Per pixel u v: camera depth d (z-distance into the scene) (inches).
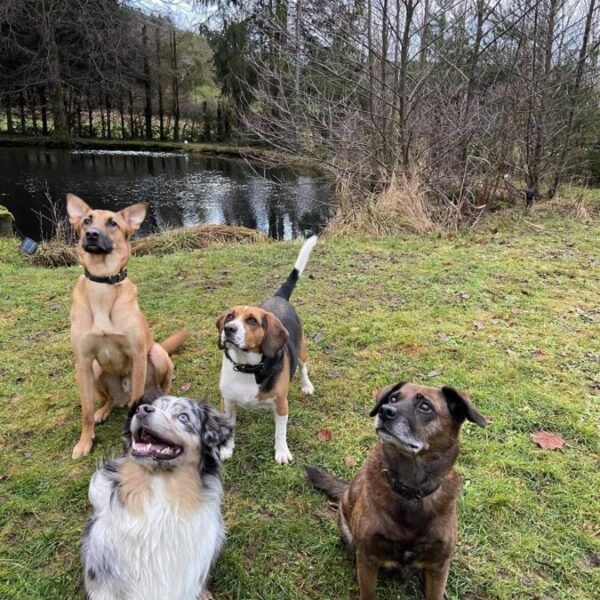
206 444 39.7
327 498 50.6
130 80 474.0
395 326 85.3
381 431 36.6
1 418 62.7
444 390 38.8
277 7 195.3
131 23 418.6
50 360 76.4
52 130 474.9
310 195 248.7
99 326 57.0
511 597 40.8
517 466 53.5
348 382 70.1
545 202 169.2
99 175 326.3
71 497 50.3
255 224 214.4
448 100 158.6
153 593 37.1
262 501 50.3
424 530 36.7
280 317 62.6
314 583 42.0
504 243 131.2
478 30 155.8
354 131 160.7
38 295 100.8
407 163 159.0
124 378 64.6
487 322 86.9
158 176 332.8
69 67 402.6
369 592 38.9
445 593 41.1
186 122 559.2
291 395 67.8
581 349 77.7
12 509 48.6
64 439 59.5
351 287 103.4
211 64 529.0
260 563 43.7
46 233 187.6
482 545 45.1
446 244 132.4
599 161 201.9
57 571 42.8
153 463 36.4
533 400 64.6
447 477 37.9
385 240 136.8
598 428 59.4
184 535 37.5
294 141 164.6
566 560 43.8
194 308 94.3
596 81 172.4
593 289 100.7
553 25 154.3
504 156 162.6
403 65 149.3
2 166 336.5
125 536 36.7
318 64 168.6
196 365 75.2
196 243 149.2
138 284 106.7
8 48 364.2
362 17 152.3
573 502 49.4
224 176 340.5
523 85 161.6
